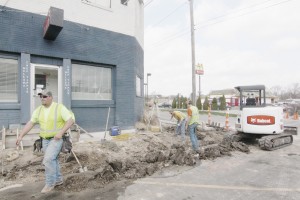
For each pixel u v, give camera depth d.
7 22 7.97
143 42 14.75
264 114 9.23
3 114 7.94
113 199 4.31
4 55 8.05
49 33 8.19
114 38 10.69
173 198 4.37
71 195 4.46
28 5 8.39
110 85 10.85
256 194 4.60
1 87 8.06
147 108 16.80
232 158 7.44
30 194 4.48
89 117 10.00
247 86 9.96
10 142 7.00
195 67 15.02
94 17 10.05
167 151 7.67
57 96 9.34
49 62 9.01
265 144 8.67
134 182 5.17
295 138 11.76
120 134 9.78
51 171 4.56
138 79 13.19
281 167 6.51
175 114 10.55
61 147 4.65
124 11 11.07
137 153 7.51
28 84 8.34
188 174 5.77
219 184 5.12
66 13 9.25
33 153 6.46
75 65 9.77
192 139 8.05
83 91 10.00
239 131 9.95
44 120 4.59
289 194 4.62
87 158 6.53
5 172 5.38
